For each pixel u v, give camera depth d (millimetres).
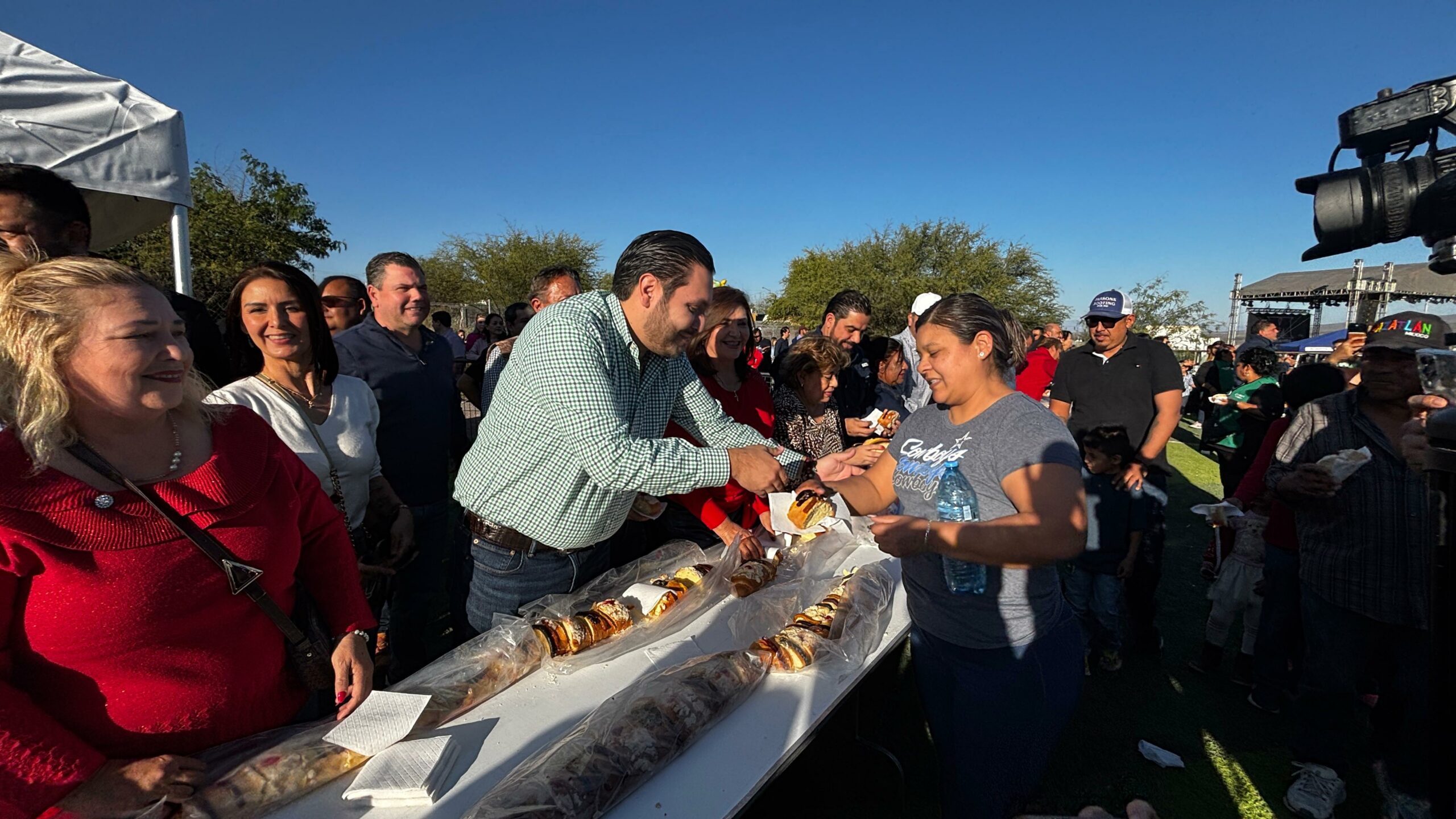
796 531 2414
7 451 1006
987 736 1709
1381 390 2115
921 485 1822
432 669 1656
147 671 1143
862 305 4254
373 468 2369
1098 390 3480
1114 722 2951
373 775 1270
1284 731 2889
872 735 2889
